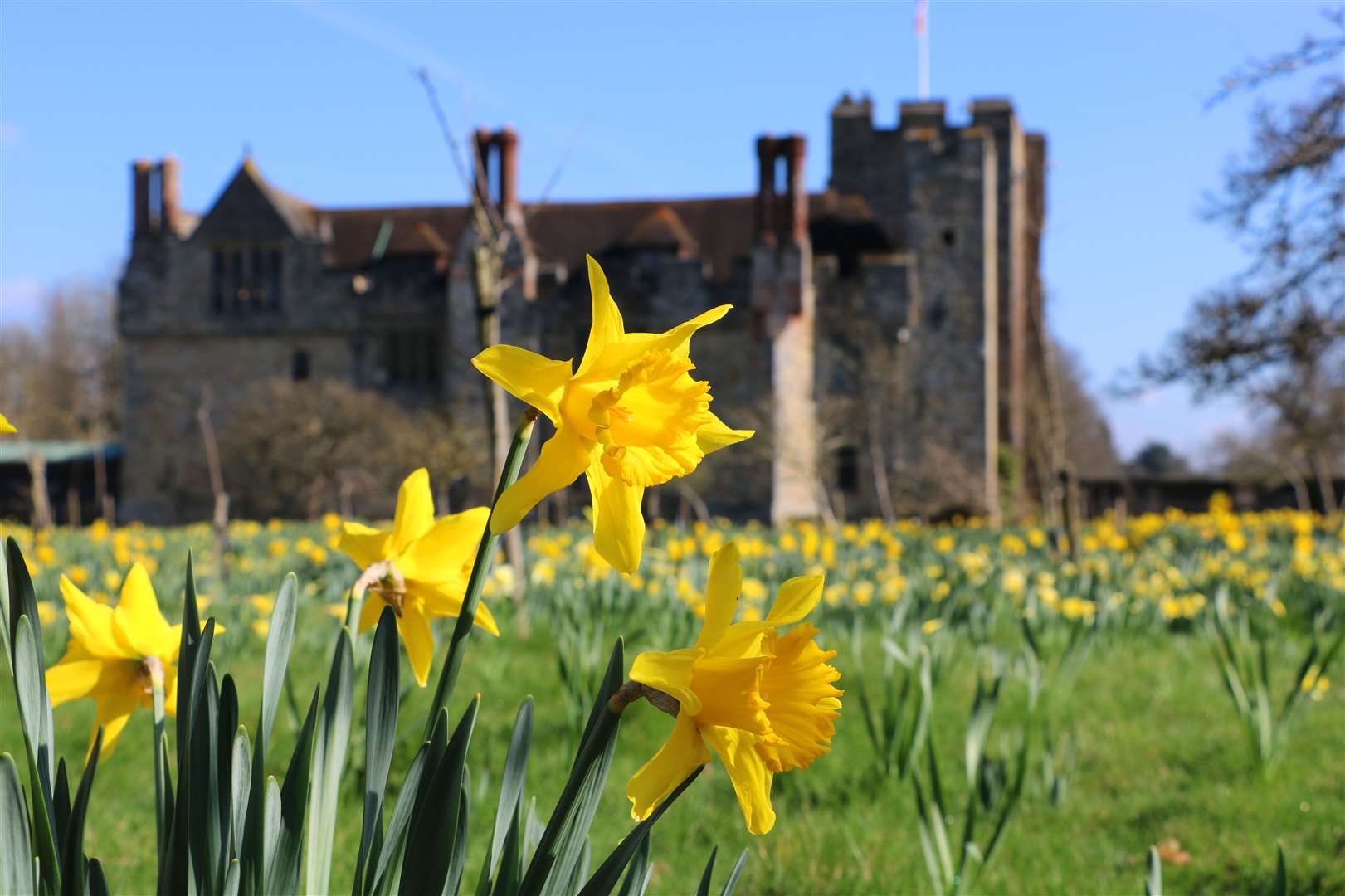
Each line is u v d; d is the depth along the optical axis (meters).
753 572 10.13
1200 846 4.05
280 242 40.75
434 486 36.91
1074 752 4.94
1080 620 6.25
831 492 38.31
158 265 41.34
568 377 1.25
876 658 7.17
